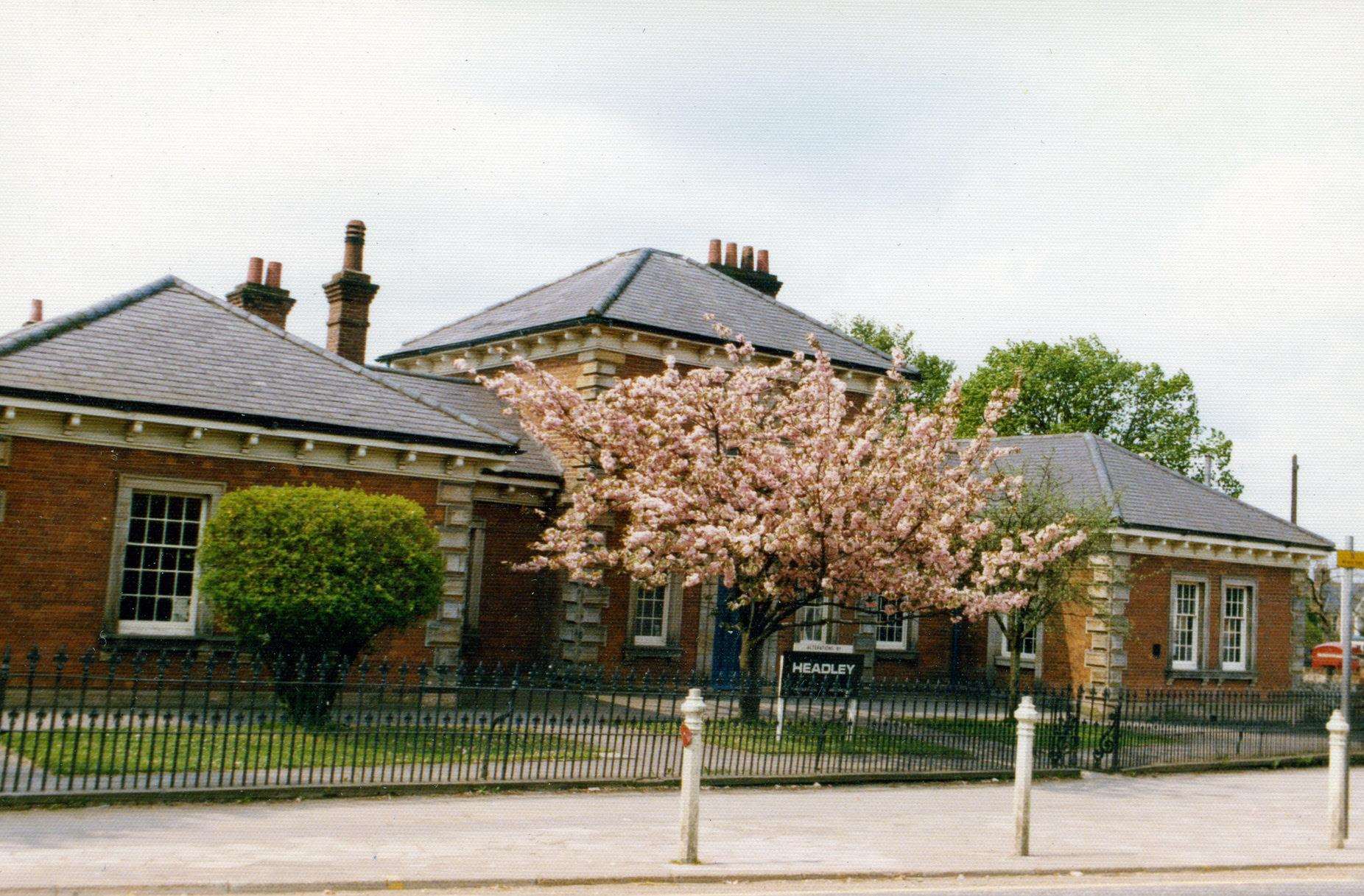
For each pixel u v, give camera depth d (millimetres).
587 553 21375
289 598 14562
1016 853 10703
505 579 23375
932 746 17016
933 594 18125
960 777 16156
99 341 17656
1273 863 11141
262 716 11672
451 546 19844
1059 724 17891
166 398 17016
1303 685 31297
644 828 11094
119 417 16625
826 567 17562
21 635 16156
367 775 12727
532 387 20047
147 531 17312
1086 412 50000
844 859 10055
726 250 31031
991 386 50469
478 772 13281
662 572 19031
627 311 23875
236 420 17453
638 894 8578
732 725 16875
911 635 28312
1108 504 24656
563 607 23094
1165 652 27500
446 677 19469
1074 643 26750
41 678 16234
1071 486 27359
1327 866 11258
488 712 18797
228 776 12094
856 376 26391
